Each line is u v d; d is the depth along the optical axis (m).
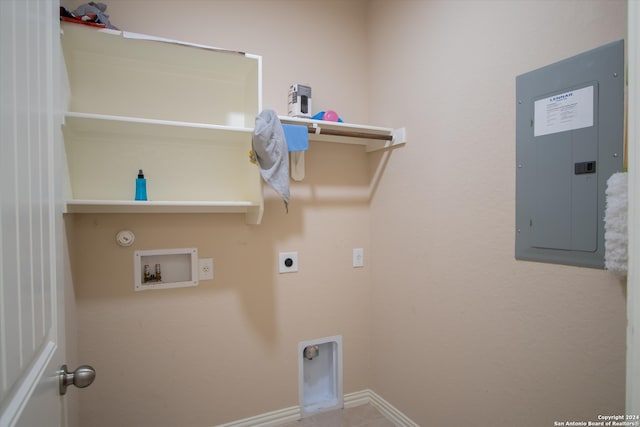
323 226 1.95
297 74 1.87
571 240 1.05
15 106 0.53
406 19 1.74
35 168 0.64
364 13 2.08
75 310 1.41
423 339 1.65
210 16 1.66
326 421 1.87
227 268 1.72
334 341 1.98
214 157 1.67
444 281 1.52
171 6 1.58
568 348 1.06
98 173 1.46
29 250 0.59
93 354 1.46
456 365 1.46
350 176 2.02
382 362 1.96
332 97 1.97
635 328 0.50
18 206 0.54
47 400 0.66
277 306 1.83
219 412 1.70
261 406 1.80
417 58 1.67
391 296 1.88
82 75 1.42
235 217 1.73
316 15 1.93
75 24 1.20
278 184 1.41
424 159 1.63
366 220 2.07
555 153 1.09
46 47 0.74
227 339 1.72
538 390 1.15
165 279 1.61
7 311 0.48
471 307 1.39
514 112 1.21
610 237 0.93
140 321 1.55
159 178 1.56
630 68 0.51
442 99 1.52
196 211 1.62
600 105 0.97
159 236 1.58
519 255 1.20
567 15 1.05
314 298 1.93
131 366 1.53
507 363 1.25
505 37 1.24
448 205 1.50
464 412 1.42
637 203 0.49
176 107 1.58
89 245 1.46
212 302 1.69
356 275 2.04
